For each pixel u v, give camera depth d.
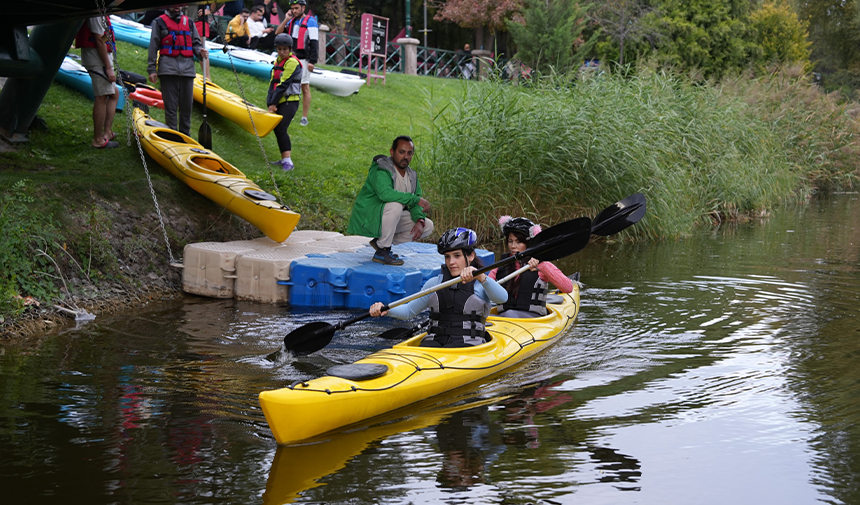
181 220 8.26
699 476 3.30
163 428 3.85
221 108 11.19
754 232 11.84
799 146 18.30
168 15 9.39
